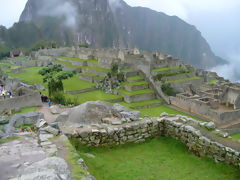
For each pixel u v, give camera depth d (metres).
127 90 62.34
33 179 5.91
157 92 61.53
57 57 106.12
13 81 44.69
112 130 10.88
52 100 40.12
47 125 10.66
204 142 9.98
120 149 10.80
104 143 10.73
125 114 13.02
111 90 63.06
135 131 11.44
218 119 43.97
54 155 7.90
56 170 6.49
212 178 8.48
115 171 8.86
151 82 64.62
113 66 70.75
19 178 6.11
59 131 9.91
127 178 8.44
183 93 56.06
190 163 9.61
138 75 70.06
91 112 12.66
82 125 11.55
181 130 11.21
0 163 7.38
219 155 9.40
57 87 46.28
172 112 51.12
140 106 54.31
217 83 65.69
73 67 84.06
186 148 10.81
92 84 68.00
